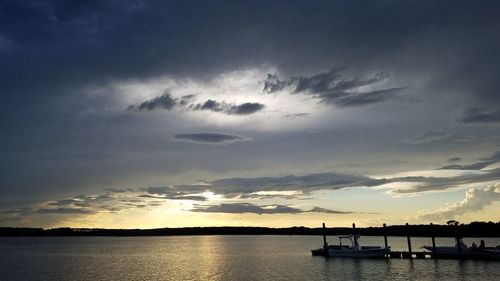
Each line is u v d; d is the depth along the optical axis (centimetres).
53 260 12412
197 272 8712
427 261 8944
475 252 8900
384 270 7925
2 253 16138
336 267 8625
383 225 10344
